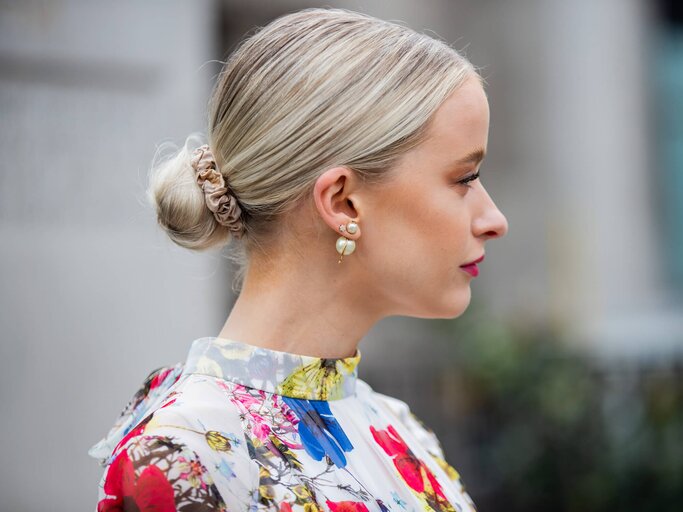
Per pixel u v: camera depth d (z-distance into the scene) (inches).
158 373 90.7
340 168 80.1
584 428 296.2
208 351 81.7
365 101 79.8
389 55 81.1
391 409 99.6
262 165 81.9
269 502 73.5
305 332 84.8
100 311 205.6
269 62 82.0
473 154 83.1
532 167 438.6
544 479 295.3
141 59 205.9
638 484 284.4
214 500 71.9
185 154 87.9
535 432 299.4
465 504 95.6
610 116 434.0
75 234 203.0
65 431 204.2
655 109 442.9
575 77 434.9
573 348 320.2
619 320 414.3
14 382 201.3
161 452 71.9
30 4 197.5
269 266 84.5
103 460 89.9
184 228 85.4
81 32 201.6
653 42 443.2
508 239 434.0
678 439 286.0
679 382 303.0
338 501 77.0
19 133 198.2
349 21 83.3
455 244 83.4
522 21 439.8
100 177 203.8
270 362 82.0
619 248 431.2
